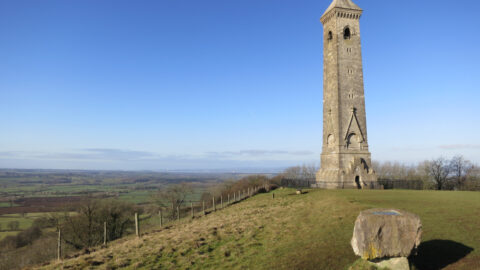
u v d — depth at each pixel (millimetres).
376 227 17156
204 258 23375
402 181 67812
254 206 47562
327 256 21359
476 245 20812
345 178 61844
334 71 67250
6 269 40969
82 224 57094
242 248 25188
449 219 26891
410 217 17344
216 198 84500
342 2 68812
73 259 24891
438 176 80812
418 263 18812
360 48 68750
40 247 51969
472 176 79375
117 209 62344
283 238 26859
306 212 36625
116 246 29188
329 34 70062
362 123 66250
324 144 69188
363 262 17828
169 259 23375
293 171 133125
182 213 72625
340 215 31922
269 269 20516
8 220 83312
